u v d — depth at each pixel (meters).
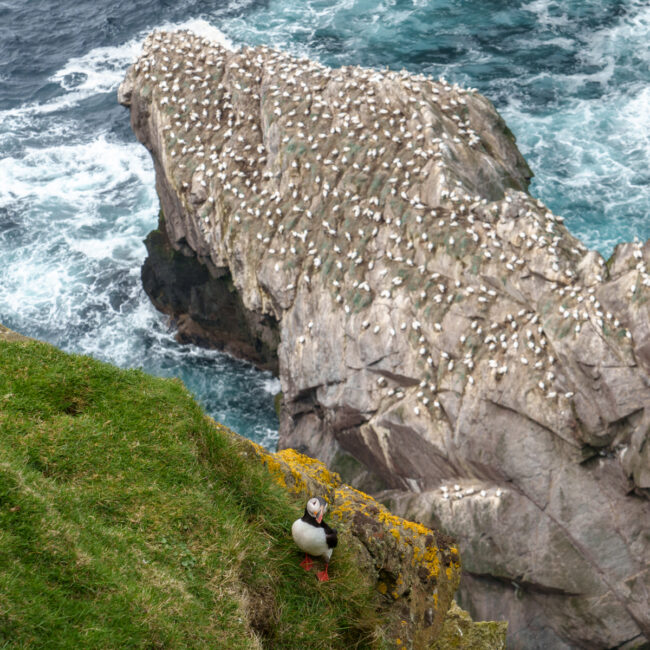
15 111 63.28
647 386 31.23
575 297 33.12
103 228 54.97
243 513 10.09
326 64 61.16
